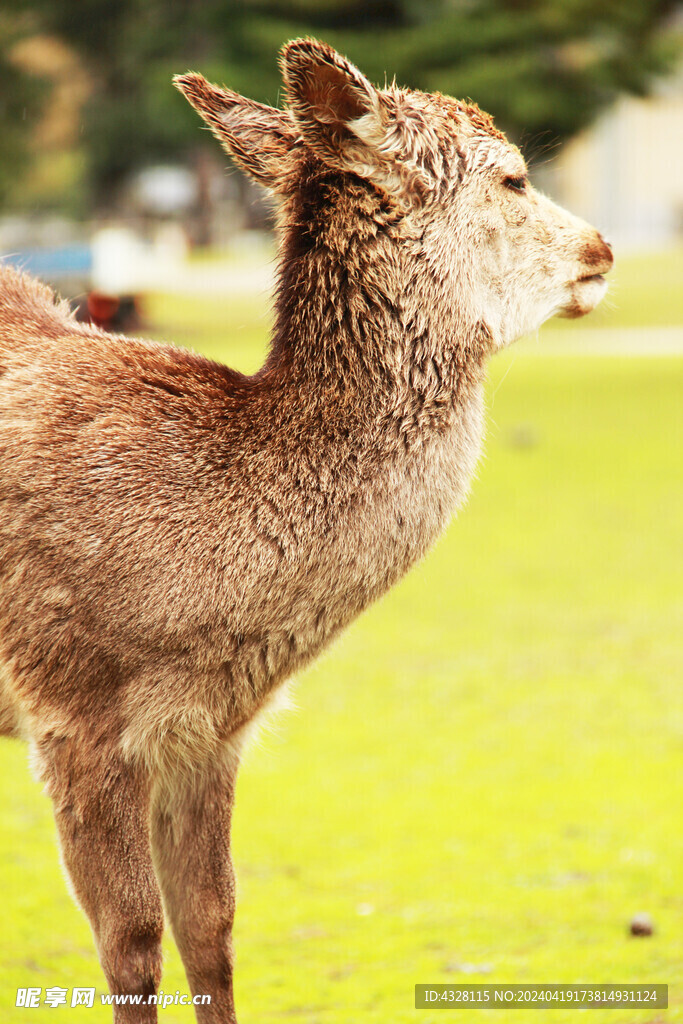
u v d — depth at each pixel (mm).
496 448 33656
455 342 7258
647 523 25359
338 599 7043
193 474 6930
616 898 10555
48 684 6855
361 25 54906
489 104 52625
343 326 7090
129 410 7078
